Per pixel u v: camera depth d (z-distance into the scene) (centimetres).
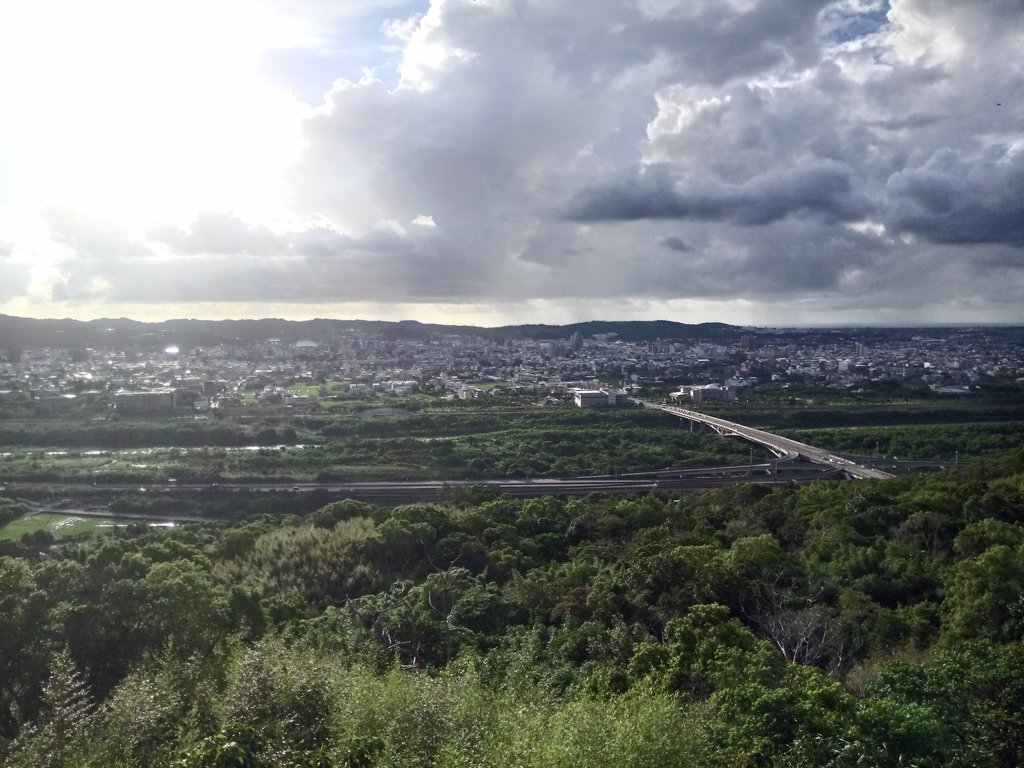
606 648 3095
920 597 4069
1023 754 1916
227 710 1898
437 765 1881
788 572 4012
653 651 2758
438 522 5872
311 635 3525
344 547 5359
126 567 3297
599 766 1759
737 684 2320
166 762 1772
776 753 1889
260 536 5950
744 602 3681
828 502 6125
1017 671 2064
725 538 5344
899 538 5012
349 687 2150
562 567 4816
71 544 6109
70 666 2295
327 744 1797
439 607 3969
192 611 2931
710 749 1931
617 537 5653
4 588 2748
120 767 1811
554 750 1778
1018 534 4450
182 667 2470
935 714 1988
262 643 2488
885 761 1814
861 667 3014
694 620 3011
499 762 1795
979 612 3172
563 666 2988
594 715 1959
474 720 2097
